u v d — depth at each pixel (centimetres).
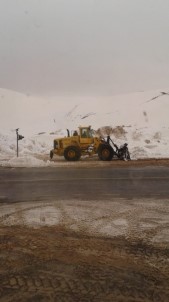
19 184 1355
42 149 3625
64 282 507
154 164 2150
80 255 606
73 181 1423
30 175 1631
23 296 469
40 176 1590
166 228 752
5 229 757
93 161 2452
